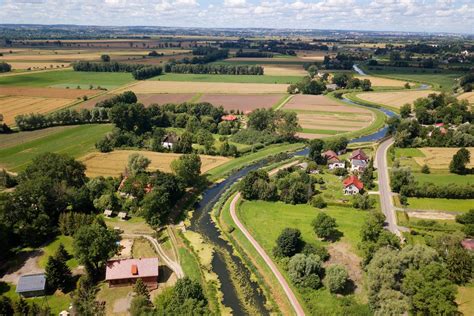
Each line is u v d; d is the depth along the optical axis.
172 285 89.81
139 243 107.94
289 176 141.62
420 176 146.38
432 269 75.88
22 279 87.06
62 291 87.31
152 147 178.88
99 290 87.56
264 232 111.62
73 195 118.88
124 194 128.00
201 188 145.38
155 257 99.12
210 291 88.12
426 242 100.06
